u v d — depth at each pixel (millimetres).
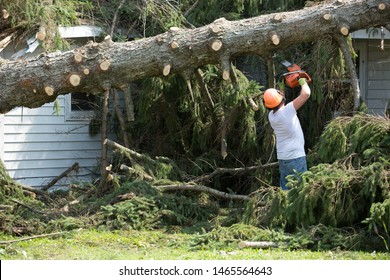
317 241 10008
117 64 11977
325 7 12422
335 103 15078
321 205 10391
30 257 9430
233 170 14273
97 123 17734
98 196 13711
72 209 12703
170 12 16109
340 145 11281
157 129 16750
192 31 12117
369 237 9930
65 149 17734
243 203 13320
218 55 12219
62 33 16188
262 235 10320
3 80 11953
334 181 10242
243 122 14500
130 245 10586
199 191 13656
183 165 15922
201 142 15531
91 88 12195
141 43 12094
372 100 19453
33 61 11938
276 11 16672
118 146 14117
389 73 19281
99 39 17016
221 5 17016
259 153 15125
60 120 17672
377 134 10891
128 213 11977
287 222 10844
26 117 17172
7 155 16922
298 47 16047
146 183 12930
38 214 12312
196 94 15398
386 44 19094
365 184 10062
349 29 12547
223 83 15016
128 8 16750
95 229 11750
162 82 15438
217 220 11750
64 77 11875
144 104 15789
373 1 12445
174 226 12086
